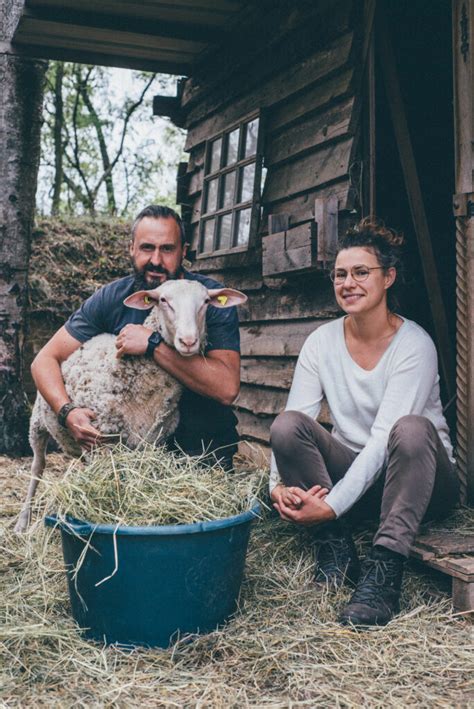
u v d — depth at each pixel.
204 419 3.54
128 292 3.62
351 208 4.16
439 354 4.77
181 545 2.50
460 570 2.75
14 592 2.95
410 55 4.82
